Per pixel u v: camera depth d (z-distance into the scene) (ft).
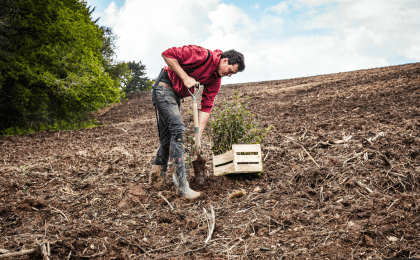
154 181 11.28
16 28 45.29
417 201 7.78
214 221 8.27
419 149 11.69
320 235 7.11
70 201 10.61
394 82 37.27
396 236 6.63
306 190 9.71
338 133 16.19
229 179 11.68
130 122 47.34
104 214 9.53
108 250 7.31
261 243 7.18
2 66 40.47
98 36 59.06
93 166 14.98
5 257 6.77
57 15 47.78
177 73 9.51
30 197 10.47
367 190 9.25
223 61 9.71
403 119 17.11
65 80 45.68
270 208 9.02
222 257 6.80
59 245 7.30
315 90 47.73
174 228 8.46
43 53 43.91
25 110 46.88
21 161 17.97
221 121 12.92
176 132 9.98
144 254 7.23
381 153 11.78
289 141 15.71
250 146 11.54
